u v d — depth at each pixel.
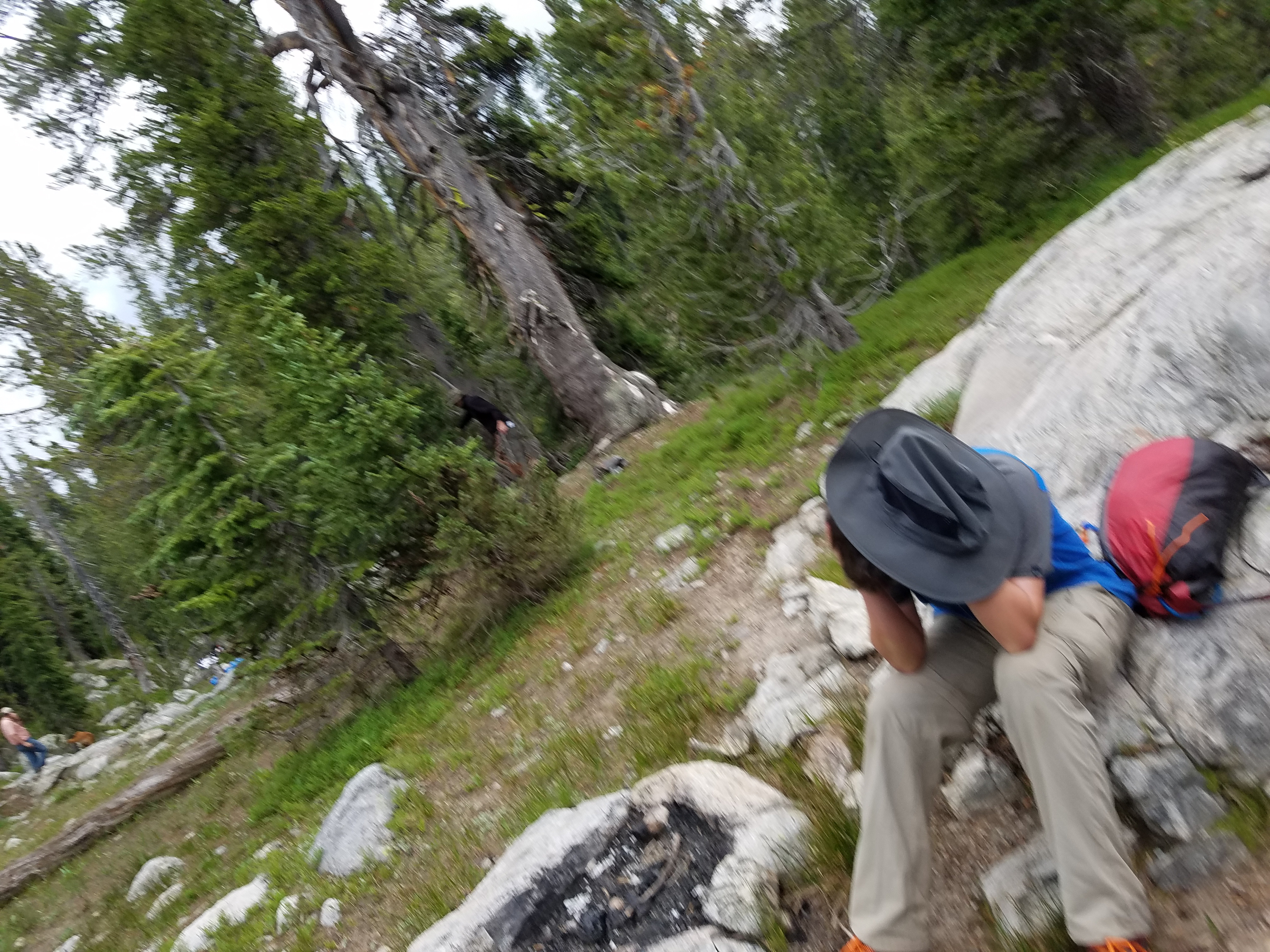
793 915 2.88
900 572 2.31
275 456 7.93
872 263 11.98
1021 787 2.92
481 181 16.25
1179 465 2.71
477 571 7.87
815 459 7.56
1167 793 2.53
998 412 4.61
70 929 7.59
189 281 18.78
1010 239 13.20
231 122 15.98
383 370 15.71
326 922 4.65
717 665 5.00
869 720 2.47
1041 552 2.35
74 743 22.58
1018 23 12.82
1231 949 2.19
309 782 7.12
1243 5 13.91
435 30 16.55
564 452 16.98
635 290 18.81
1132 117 13.55
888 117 17.52
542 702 5.87
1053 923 2.42
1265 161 4.62
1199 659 2.57
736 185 9.16
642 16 9.89
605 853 3.42
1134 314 3.96
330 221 16.08
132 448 8.15
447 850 4.70
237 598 7.95
